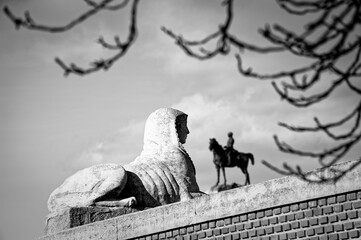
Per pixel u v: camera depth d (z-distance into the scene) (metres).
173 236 33.12
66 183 37.41
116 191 36.53
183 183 37.56
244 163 34.97
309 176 30.36
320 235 30.11
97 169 37.19
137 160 38.53
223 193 32.12
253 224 31.33
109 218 35.91
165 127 38.84
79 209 36.06
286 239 30.64
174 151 38.22
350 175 29.72
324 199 30.16
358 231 29.55
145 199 36.97
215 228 32.16
